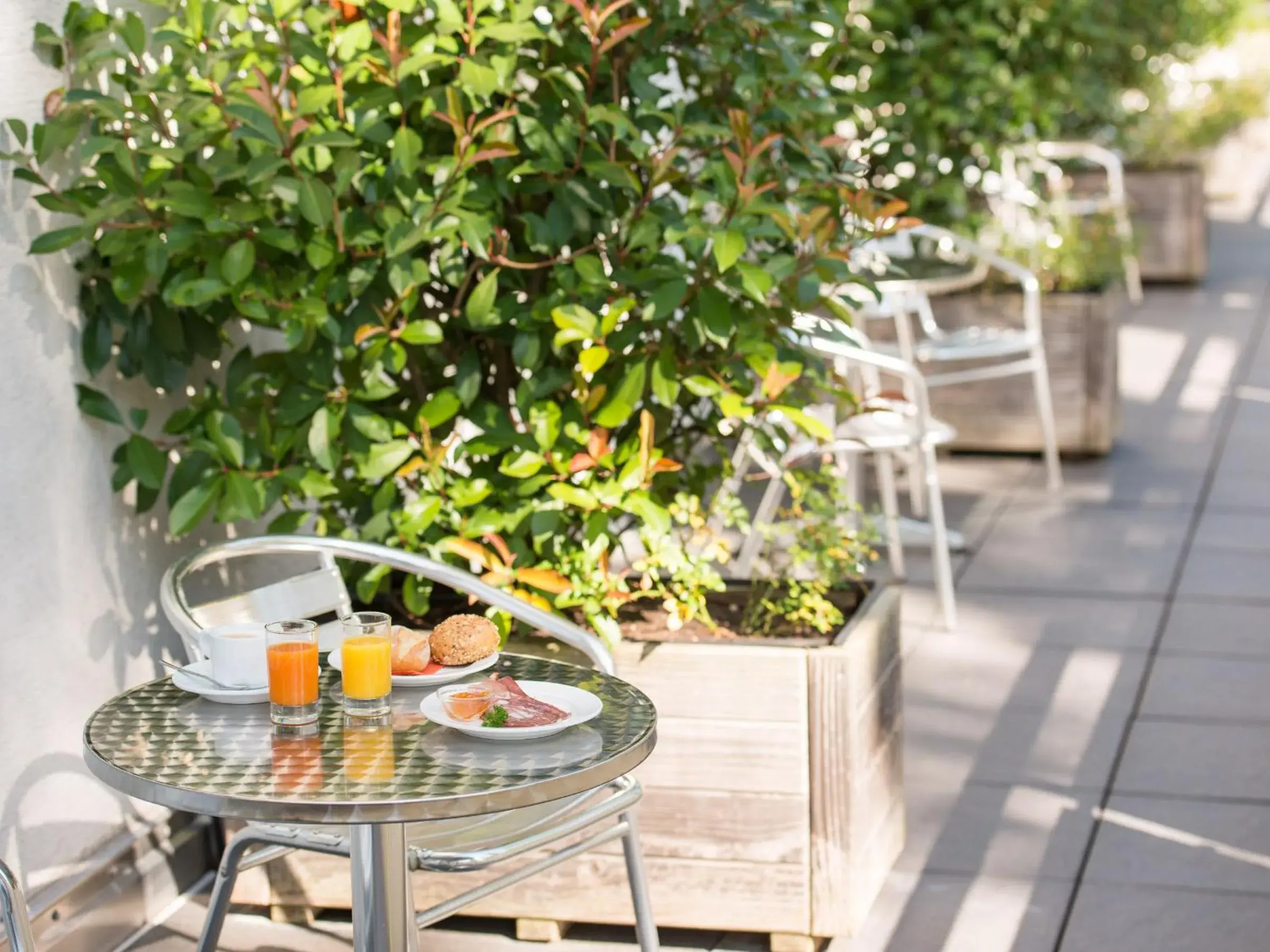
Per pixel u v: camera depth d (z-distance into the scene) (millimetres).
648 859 2848
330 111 2787
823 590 3076
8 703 2643
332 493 2852
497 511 2857
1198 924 2928
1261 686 4160
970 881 3121
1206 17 9875
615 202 2963
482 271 2980
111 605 2934
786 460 3516
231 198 2732
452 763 1836
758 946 2906
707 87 3324
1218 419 7363
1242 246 11883
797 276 2936
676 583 2955
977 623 4730
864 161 6352
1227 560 5316
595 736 1938
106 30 2764
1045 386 6156
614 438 3117
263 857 2375
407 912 2064
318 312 2699
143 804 3061
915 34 6688
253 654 2098
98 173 2672
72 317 2824
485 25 2717
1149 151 10258
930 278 5230
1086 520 5836
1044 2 6613
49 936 2699
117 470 2910
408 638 2176
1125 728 3904
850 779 2785
